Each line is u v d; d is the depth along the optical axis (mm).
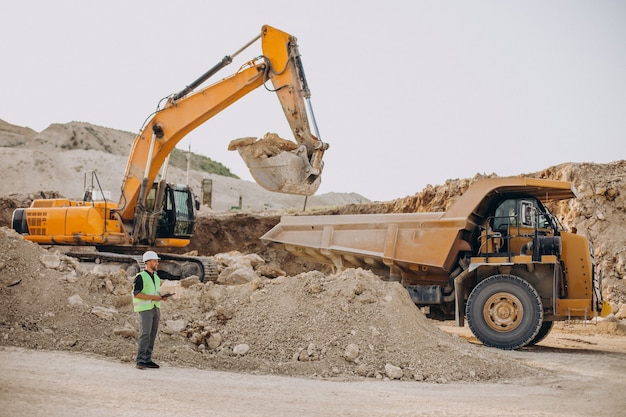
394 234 15984
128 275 18750
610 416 8039
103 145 114062
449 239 15508
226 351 11328
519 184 15055
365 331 11406
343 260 16766
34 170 89500
